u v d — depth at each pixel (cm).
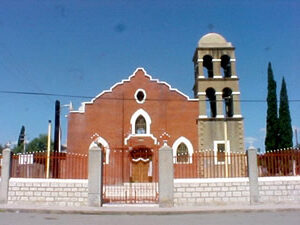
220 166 2066
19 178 1948
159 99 3350
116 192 2303
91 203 1862
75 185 1898
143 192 2266
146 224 1350
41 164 1994
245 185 1900
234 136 3231
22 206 1844
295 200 1894
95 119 3306
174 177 1959
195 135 3266
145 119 3316
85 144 3253
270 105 3822
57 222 1400
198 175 2033
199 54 3434
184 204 1869
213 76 3384
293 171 1936
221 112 3288
